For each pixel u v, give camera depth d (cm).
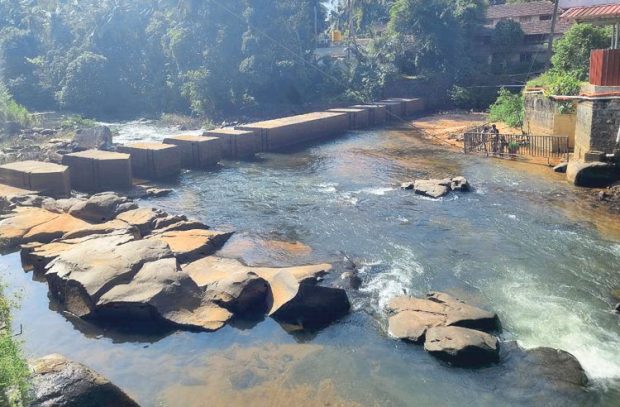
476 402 1077
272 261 1756
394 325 1326
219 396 1080
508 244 1891
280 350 1248
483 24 7119
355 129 4997
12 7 7750
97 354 1231
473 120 5341
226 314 1373
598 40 3834
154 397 1077
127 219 2006
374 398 1084
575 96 2775
